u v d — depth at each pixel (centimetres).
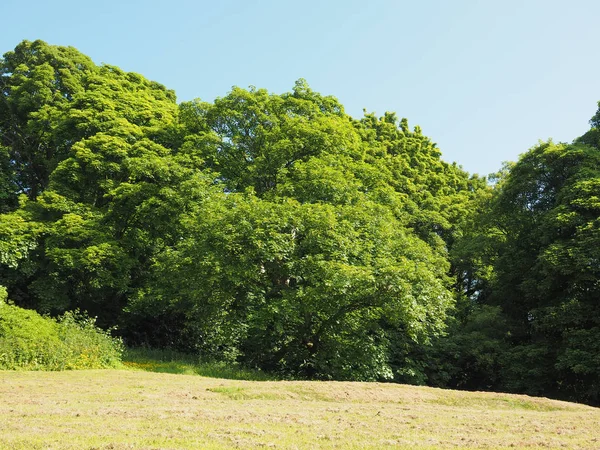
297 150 2434
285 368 2027
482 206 3331
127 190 2336
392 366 2405
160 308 2331
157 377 1431
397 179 3562
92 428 726
